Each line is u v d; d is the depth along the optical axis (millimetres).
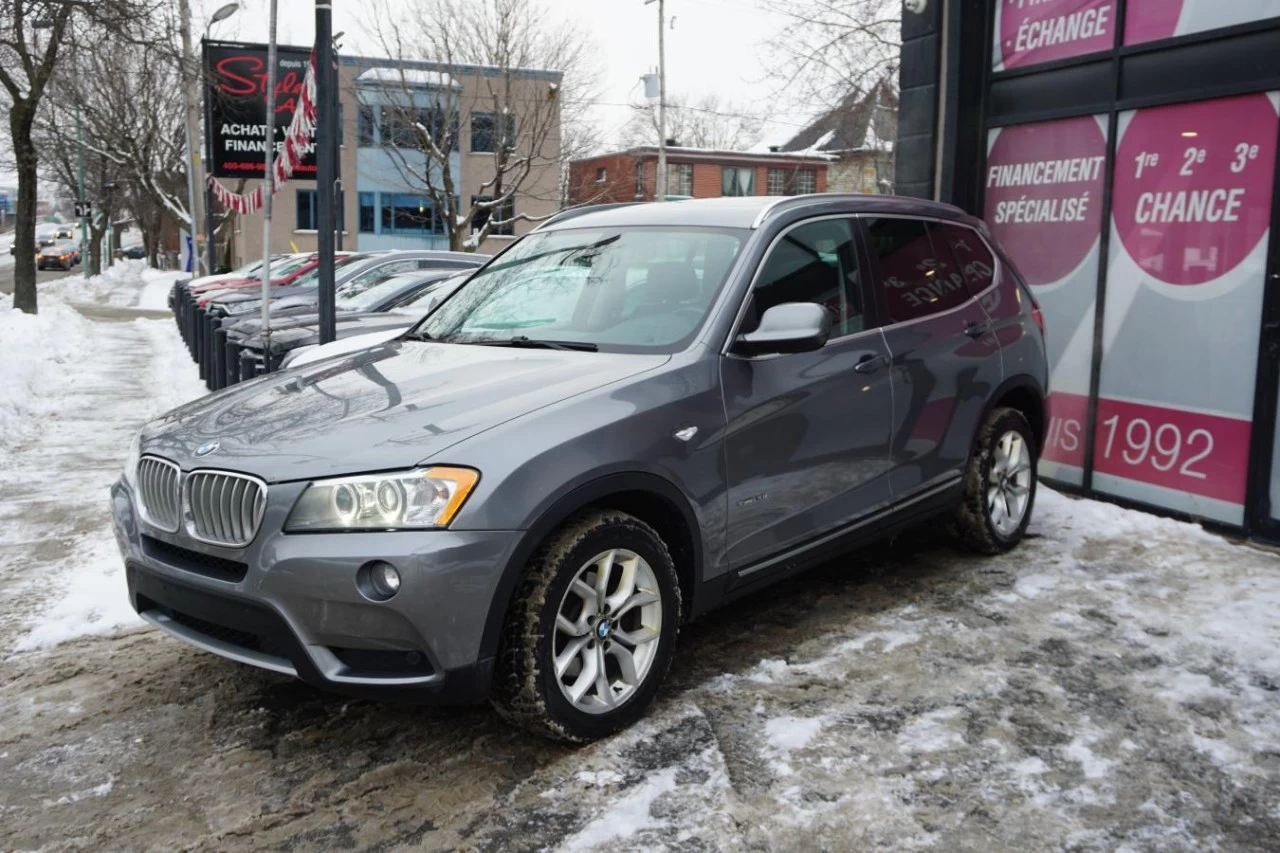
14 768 3396
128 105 36031
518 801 3127
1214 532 5906
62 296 37750
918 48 7449
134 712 3791
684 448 3582
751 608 4719
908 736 3486
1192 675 3949
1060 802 3092
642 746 3428
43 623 4652
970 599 4793
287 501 3117
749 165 55594
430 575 2977
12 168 36531
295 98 16297
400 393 3637
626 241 4551
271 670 3211
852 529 4406
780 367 4004
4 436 9109
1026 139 6973
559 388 3494
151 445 3689
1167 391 6148
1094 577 5098
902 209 4984
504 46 29469
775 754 3373
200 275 33094
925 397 4699
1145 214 6199
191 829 3031
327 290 7566
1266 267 5547
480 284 4953
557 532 3277
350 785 3244
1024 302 5539
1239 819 3006
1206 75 5812
